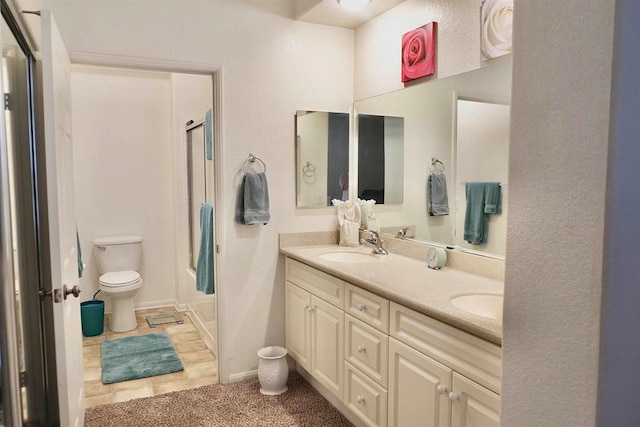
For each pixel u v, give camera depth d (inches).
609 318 29.2
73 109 163.2
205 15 106.4
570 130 30.4
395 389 76.9
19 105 76.9
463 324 60.3
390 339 77.6
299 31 117.0
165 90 176.2
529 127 33.4
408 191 105.5
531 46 33.0
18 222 75.0
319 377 102.7
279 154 116.9
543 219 32.5
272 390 109.7
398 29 106.7
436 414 67.7
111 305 171.8
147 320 165.0
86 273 168.1
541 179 32.6
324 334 99.9
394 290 74.9
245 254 115.3
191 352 136.5
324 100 121.5
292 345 116.8
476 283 79.7
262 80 113.6
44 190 82.4
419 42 98.5
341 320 92.8
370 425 84.4
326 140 122.2
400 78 106.5
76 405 82.4
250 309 117.1
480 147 85.7
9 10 62.8
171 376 120.0
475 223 87.7
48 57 68.4
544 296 32.6
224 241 112.7
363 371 86.0
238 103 111.3
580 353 30.4
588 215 29.5
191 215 167.9
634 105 28.5
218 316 115.1
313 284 104.0
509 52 78.5
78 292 78.5
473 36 86.6
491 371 57.6
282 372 109.7
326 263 97.5
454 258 91.8
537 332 33.3
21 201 77.5
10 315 49.2
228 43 109.2
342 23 119.1
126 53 99.6
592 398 29.8
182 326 159.3
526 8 33.3
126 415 99.3
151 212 177.5
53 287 69.4
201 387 113.3
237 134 111.8
